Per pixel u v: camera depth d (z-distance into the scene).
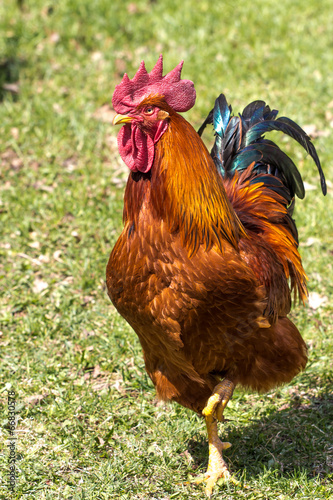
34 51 9.80
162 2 10.68
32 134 8.20
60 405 4.81
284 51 9.48
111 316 5.79
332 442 4.50
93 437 4.53
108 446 4.52
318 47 9.62
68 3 10.53
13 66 9.42
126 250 3.67
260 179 4.84
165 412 4.84
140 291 3.65
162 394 4.26
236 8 10.56
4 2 10.88
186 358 3.87
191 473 4.32
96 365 5.32
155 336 3.86
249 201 4.66
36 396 4.92
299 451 4.47
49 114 8.45
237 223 3.97
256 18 10.26
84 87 9.05
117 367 5.30
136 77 3.62
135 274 3.62
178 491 4.12
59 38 9.98
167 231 3.55
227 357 3.91
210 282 3.55
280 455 4.43
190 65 9.17
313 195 7.23
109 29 10.06
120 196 7.28
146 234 3.58
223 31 10.09
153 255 3.56
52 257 6.51
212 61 9.38
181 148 3.56
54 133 8.21
